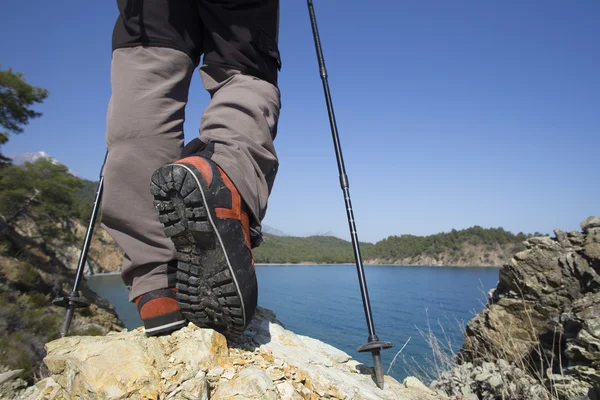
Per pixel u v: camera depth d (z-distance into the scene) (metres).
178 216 1.27
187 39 1.52
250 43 1.58
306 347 1.89
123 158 1.36
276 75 1.74
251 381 1.21
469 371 4.46
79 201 37.34
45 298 18.98
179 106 1.49
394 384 1.85
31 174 28.89
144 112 1.38
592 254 5.46
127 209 1.38
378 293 57.56
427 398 1.79
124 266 1.45
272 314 2.27
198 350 1.37
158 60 1.43
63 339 1.36
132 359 1.28
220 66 1.57
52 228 30.53
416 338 20.56
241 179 1.37
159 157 1.41
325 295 62.16
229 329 1.46
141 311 1.43
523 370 4.36
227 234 1.30
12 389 1.87
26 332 13.74
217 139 1.42
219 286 1.33
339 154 2.01
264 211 1.55
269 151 1.57
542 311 5.65
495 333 5.73
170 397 1.19
